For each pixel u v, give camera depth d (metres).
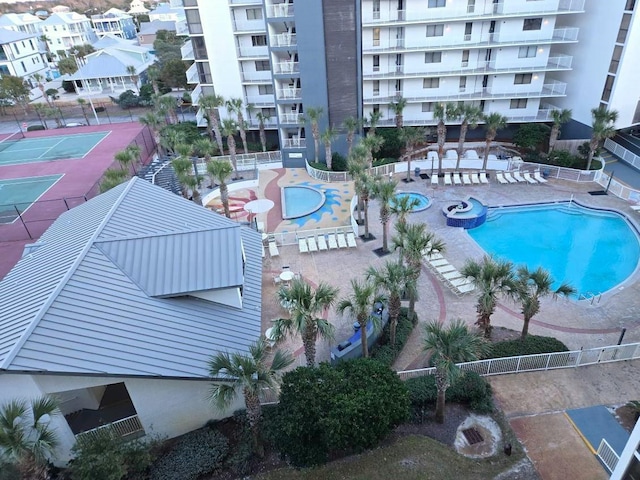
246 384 12.15
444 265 25.47
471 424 15.30
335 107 39.97
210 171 28.81
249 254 21.44
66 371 12.19
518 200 33.50
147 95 71.00
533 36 39.84
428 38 41.28
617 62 36.06
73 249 17.19
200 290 15.88
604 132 34.22
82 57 93.06
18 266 18.66
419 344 19.84
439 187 36.34
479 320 18.53
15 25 107.62
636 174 35.69
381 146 42.28
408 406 14.13
